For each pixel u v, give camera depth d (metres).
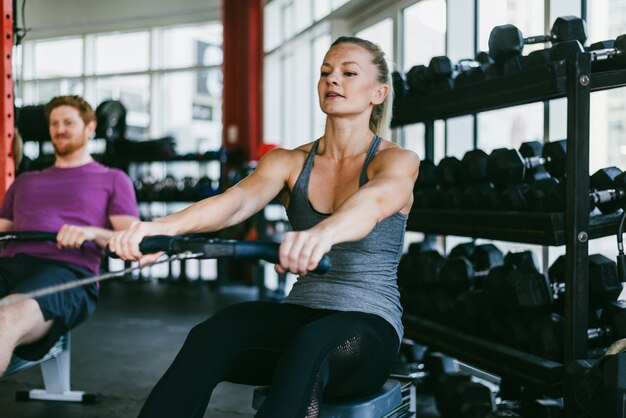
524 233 2.22
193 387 1.25
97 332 4.39
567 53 2.17
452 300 2.81
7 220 2.65
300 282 1.50
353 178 1.54
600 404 1.65
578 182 2.04
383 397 1.42
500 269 2.50
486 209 2.54
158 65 8.70
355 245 1.46
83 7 8.69
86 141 2.65
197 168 8.31
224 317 1.36
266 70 7.00
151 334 4.34
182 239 1.25
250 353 1.35
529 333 2.31
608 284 2.17
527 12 3.32
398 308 1.49
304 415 1.18
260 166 1.61
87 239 2.19
